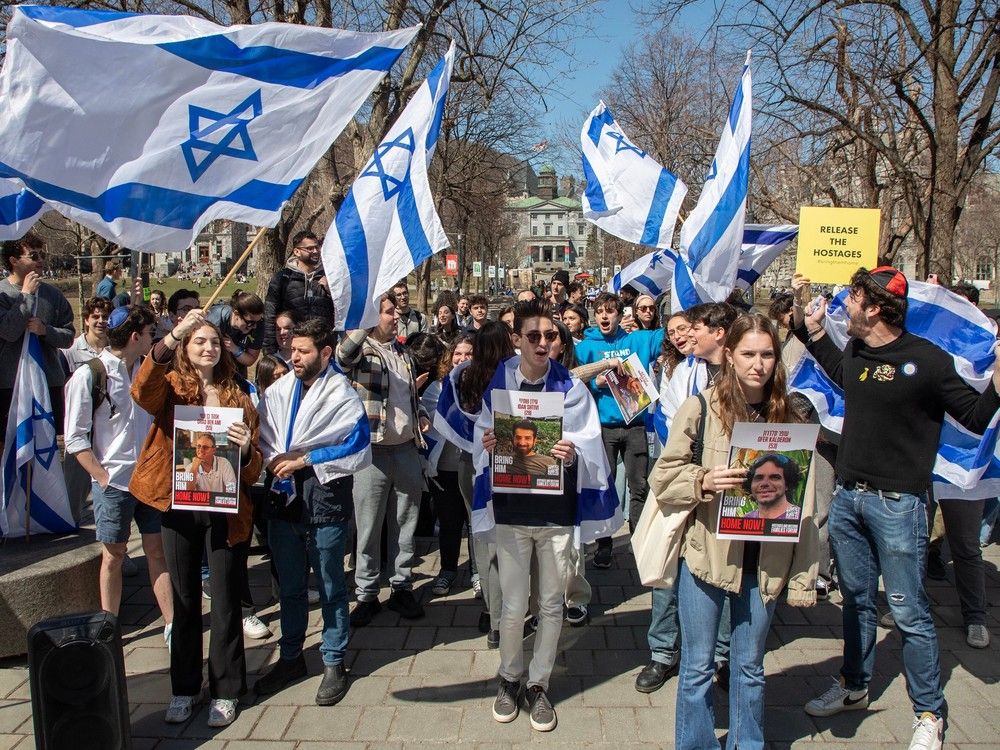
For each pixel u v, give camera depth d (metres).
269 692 4.03
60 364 6.35
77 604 4.48
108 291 12.05
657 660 4.10
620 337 6.25
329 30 4.28
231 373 3.88
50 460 5.02
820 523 5.12
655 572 3.18
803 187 16.11
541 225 107.19
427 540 6.73
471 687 4.09
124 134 3.85
